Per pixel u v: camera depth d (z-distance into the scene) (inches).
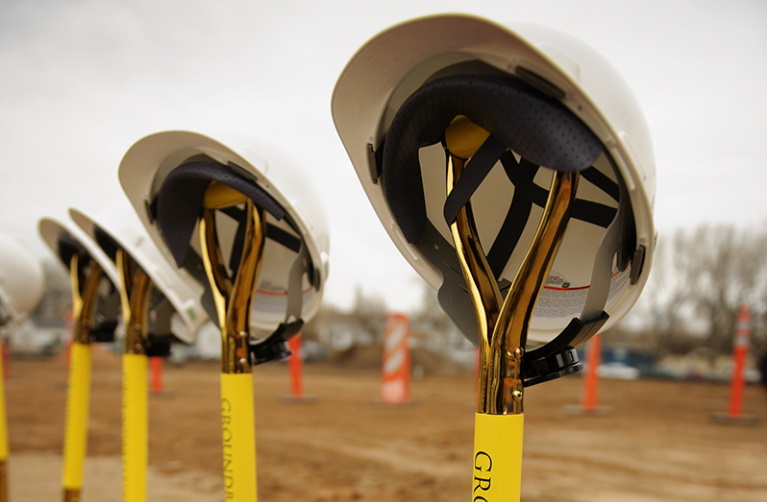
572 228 61.9
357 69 52.0
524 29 50.3
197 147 75.6
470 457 273.6
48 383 708.7
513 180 59.8
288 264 89.2
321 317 2241.6
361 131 57.4
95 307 140.3
